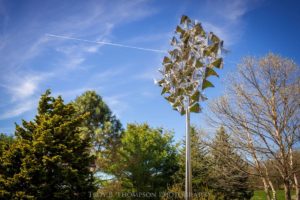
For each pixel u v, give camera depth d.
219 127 17.83
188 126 6.37
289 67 16.92
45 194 15.87
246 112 16.88
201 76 5.90
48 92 19.80
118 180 24.80
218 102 17.59
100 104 37.69
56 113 19.05
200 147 19.94
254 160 17.05
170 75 6.22
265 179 18.16
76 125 18.89
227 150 17.30
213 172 19.88
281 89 16.45
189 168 6.37
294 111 16.03
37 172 15.98
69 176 16.53
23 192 15.29
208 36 5.73
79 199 16.95
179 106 6.36
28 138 18.31
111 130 35.16
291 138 16.02
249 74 17.34
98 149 33.16
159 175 25.20
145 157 24.97
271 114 16.30
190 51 5.92
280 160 16.00
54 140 17.19
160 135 27.00
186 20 6.04
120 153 25.36
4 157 16.98
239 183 19.38
